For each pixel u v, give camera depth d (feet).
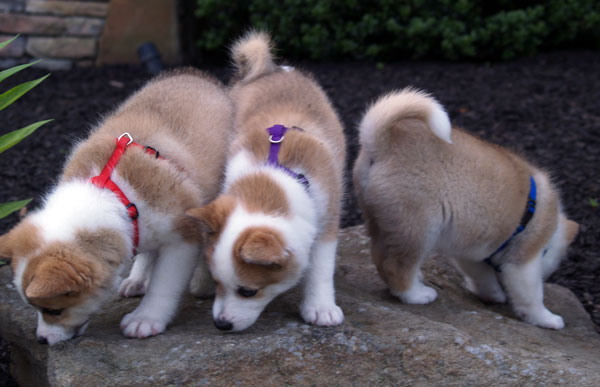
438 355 3.10
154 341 3.11
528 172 3.84
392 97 3.73
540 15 8.25
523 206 3.75
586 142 5.91
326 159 3.46
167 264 3.27
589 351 3.55
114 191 3.12
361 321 3.30
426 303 3.82
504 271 3.87
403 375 3.08
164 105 3.70
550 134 6.08
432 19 8.02
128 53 8.15
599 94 6.93
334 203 3.42
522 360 3.14
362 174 3.81
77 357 3.00
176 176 3.26
